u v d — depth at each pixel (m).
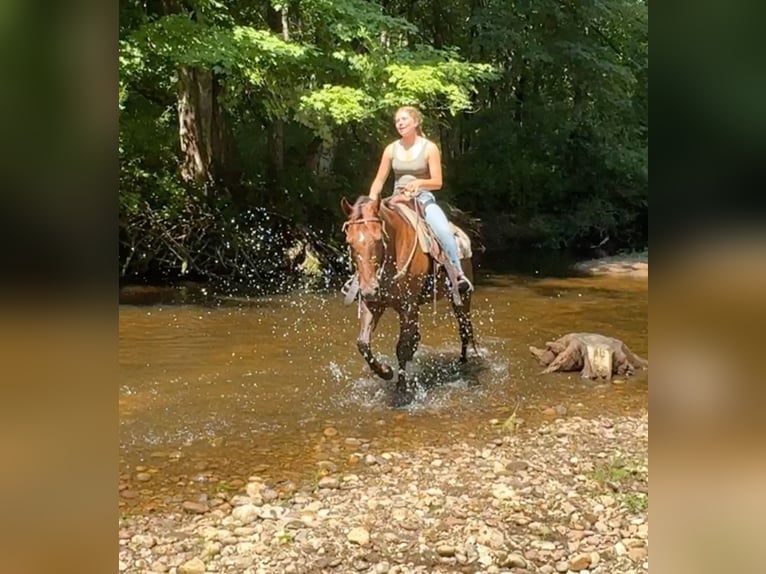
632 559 3.46
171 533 3.70
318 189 13.45
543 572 3.36
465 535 3.71
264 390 6.16
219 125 12.66
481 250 15.45
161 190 11.77
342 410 5.73
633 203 17.27
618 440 5.12
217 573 3.31
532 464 4.69
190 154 12.31
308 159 14.06
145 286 11.05
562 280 12.27
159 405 5.74
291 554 3.50
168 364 6.85
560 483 4.38
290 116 12.65
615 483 4.36
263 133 14.65
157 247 11.48
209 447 4.94
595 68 15.79
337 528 3.79
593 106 17.34
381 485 4.36
